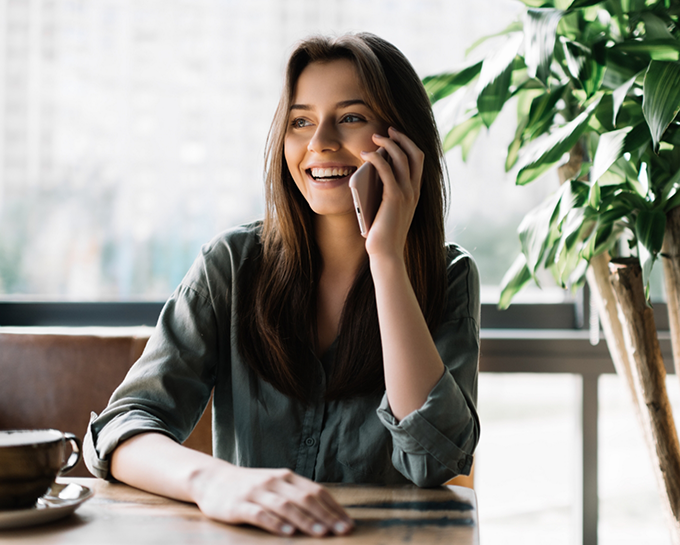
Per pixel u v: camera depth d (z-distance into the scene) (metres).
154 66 1.85
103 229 1.85
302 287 1.10
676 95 0.97
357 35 1.12
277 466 1.06
